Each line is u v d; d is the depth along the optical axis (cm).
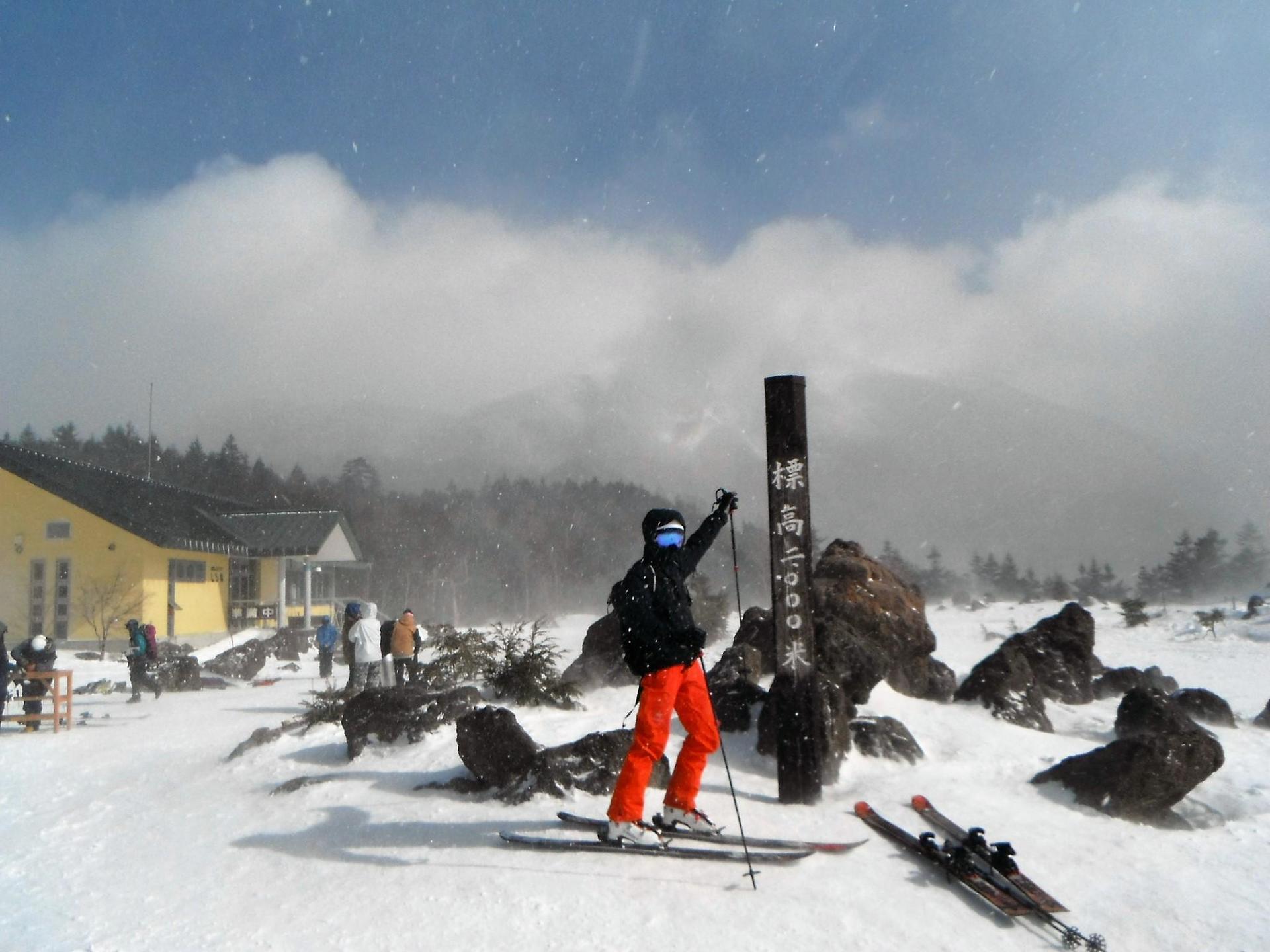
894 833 602
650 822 616
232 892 553
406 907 508
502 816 645
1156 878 569
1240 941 489
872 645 956
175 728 1438
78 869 626
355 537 4756
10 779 1012
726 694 864
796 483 709
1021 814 678
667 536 594
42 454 3956
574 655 2255
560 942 462
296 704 1803
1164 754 696
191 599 3806
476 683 1112
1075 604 1453
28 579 3497
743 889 521
